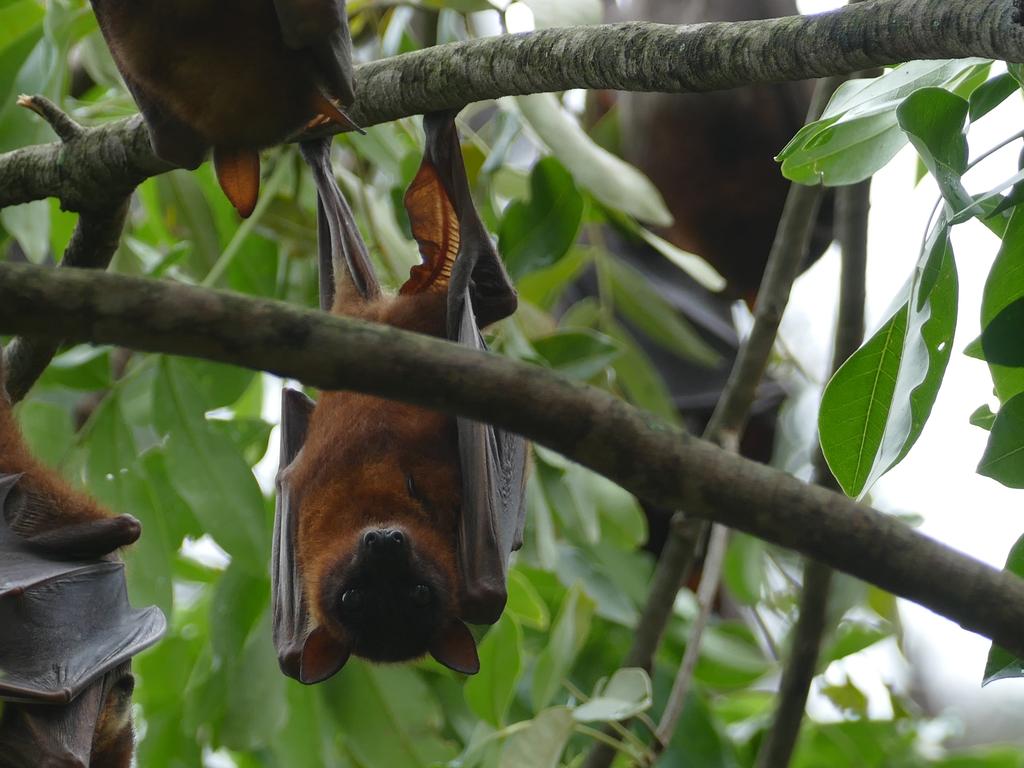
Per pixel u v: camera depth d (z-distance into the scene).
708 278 7.39
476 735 6.19
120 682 5.54
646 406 8.05
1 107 6.37
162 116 3.03
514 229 6.51
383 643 5.61
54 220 7.20
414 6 6.67
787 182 8.74
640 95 8.81
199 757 7.55
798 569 9.20
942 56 3.66
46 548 5.35
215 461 6.32
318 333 2.61
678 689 6.52
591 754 6.49
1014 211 3.96
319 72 2.86
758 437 9.59
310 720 6.87
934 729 9.07
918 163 7.14
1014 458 3.90
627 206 6.39
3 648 5.07
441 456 5.63
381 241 6.85
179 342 2.58
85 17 6.83
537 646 7.64
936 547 2.79
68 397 7.62
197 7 2.76
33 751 5.00
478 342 4.85
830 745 8.56
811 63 3.85
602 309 8.09
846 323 6.79
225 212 7.68
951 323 3.82
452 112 4.76
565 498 7.08
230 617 6.67
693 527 7.02
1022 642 2.81
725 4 8.87
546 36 4.37
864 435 4.07
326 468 5.70
